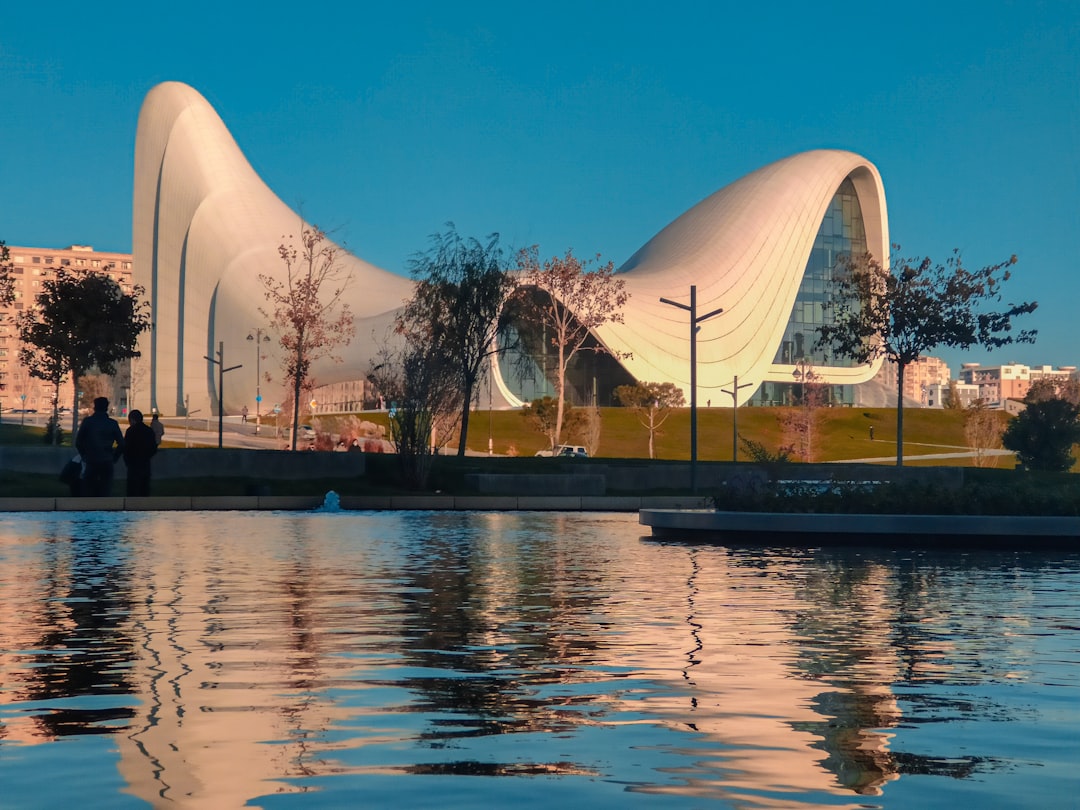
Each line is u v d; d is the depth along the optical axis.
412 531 21.17
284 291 99.81
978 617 9.18
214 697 5.84
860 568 13.72
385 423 85.62
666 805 3.90
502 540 18.75
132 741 4.86
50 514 26.77
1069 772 4.35
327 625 8.62
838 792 4.07
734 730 5.09
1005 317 43.78
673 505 33.47
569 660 7.03
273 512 29.08
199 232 106.12
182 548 16.61
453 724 5.21
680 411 96.12
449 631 8.31
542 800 3.96
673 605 9.97
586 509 33.16
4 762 4.50
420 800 3.96
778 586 11.57
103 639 7.86
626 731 5.06
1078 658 7.11
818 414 84.25
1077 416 64.62
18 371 174.88
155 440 29.88
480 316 45.22
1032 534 16.89
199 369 107.38
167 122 109.88
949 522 17.23
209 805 3.90
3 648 7.46
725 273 101.38
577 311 67.88
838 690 6.05
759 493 19.41
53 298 51.91
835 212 109.88
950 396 131.62
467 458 42.84
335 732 5.04
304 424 81.31
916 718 5.34
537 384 96.00
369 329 93.75
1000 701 5.77
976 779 4.25
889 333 44.78
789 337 107.88
